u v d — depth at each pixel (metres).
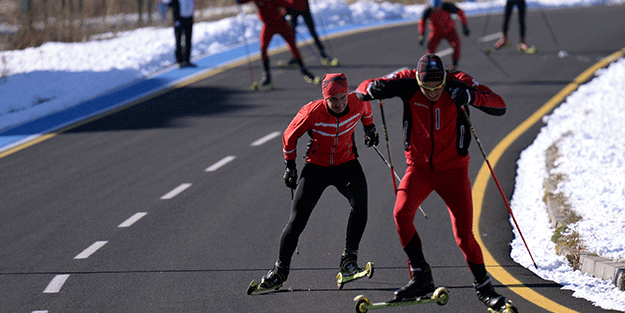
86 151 39.78
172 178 34.22
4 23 73.25
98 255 24.81
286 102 49.56
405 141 18.44
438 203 29.59
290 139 20.11
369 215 28.28
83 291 21.67
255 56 68.06
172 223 28.02
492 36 77.25
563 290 20.38
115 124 45.75
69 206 30.59
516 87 51.62
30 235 27.17
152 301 20.73
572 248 22.50
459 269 22.53
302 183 20.62
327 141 20.06
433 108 17.69
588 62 59.62
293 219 20.44
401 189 18.67
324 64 62.22
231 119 45.66
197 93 53.78
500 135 39.88
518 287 20.75
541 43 71.19
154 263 23.89
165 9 82.44
